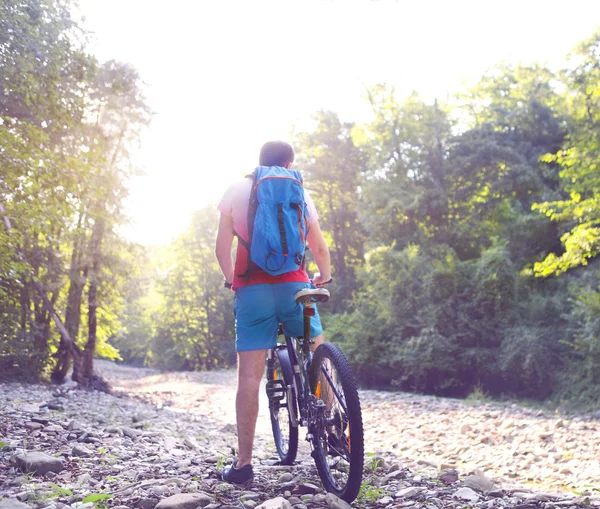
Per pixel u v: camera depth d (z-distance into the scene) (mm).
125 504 3199
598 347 17531
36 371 17375
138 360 69875
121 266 18156
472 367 22984
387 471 4945
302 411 3738
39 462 3910
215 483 3807
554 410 17469
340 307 38156
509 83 38688
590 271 21375
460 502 3678
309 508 3205
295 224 3402
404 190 30531
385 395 22750
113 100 16875
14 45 9023
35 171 8891
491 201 29484
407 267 26625
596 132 18953
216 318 49688
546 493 4777
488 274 22906
